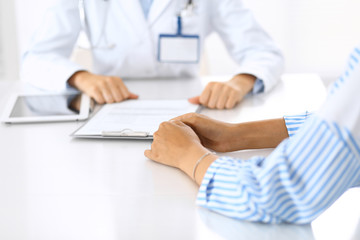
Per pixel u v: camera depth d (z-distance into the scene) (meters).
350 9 2.85
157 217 0.68
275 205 0.63
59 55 1.59
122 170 0.85
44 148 0.98
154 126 1.07
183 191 0.76
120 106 1.28
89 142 1.01
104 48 1.67
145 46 1.65
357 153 0.60
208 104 1.26
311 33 2.96
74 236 0.63
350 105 0.59
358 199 0.76
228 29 1.72
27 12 2.90
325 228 0.66
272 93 1.43
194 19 1.66
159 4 1.61
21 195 0.75
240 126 0.98
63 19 1.59
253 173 0.66
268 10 2.98
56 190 0.77
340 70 2.97
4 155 0.94
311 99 1.34
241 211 0.66
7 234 0.63
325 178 0.60
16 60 3.00
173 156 0.85
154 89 1.53
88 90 1.36
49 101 1.32
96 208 0.70
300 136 0.62
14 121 1.16
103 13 1.62
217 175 0.71
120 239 0.62
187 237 0.62
